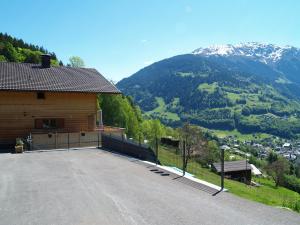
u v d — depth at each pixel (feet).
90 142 97.71
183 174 52.49
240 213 34.06
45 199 39.50
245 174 183.11
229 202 37.86
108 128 117.91
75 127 108.47
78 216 33.35
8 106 98.73
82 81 113.29
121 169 57.52
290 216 33.37
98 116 129.59
